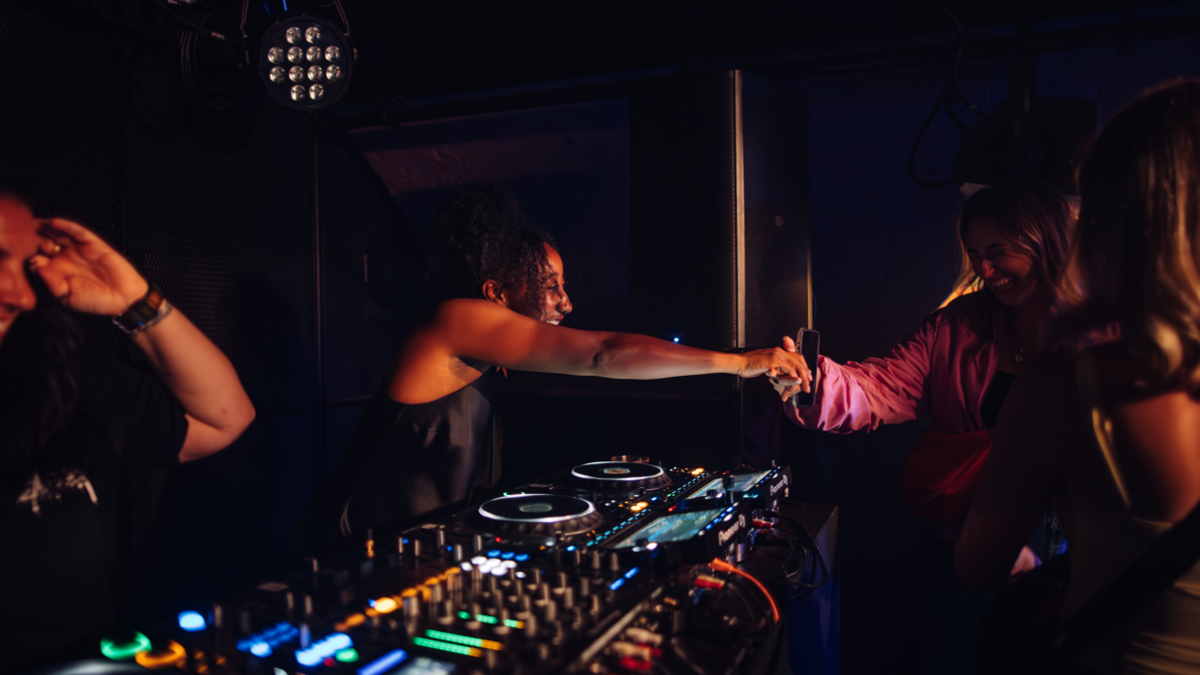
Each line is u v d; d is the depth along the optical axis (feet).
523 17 7.55
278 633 2.34
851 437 7.45
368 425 4.67
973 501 3.00
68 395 2.90
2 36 4.91
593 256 8.75
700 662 2.30
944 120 7.22
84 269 3.00
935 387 5.53
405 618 2.39
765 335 6.42
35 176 5.12
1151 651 2.22
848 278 7.68
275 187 7.18
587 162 8.70
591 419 6.98
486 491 5.01
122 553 5.64
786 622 3.13
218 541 6.51
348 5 7.48
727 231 6.10
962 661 5.02
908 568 7.25
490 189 4.88
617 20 7.43
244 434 6.79
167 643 2.38
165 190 6.07
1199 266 2.14
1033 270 4.90
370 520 4.53
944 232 7.28
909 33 6.90
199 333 3.33
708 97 6.15
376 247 8.63
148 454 3.30
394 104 8.95
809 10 6.93
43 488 2.83
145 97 5.89
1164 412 2.20
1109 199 2.38
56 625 2.81
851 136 7.56
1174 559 2.14
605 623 2.37
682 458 6.45
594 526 3.44
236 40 6.01
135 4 5.82
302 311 7.49
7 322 2.66
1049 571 2.96
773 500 4.20
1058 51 6.57
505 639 2.23
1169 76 6.56
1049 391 2.57
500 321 4.33
